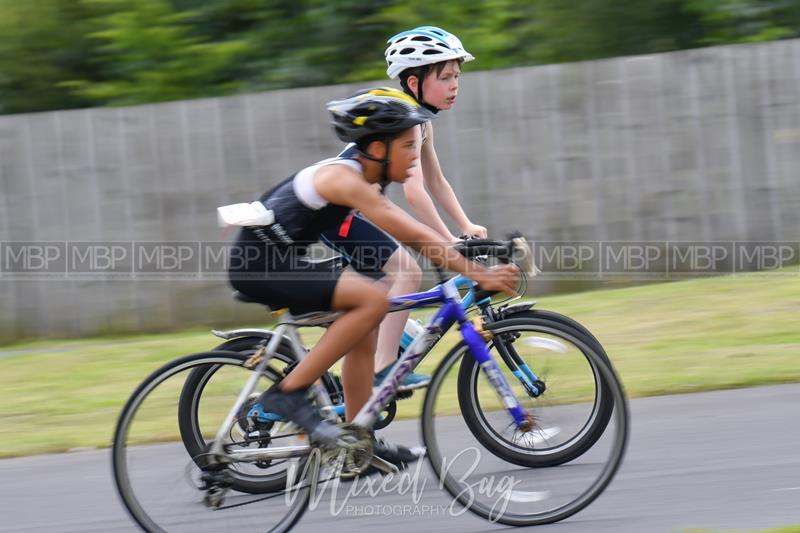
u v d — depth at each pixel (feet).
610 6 54.03
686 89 48.14
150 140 47.19
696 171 48.52
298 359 23.25
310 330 29.50
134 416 23.40
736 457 26.23
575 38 54.70
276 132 47.39
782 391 31.27
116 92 54.75
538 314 24.18
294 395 22.25
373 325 22.11
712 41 54.90
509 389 23.34
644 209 48.60
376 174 22.34
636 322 40.40
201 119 47.14
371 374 23.39
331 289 22.02
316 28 56.65
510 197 48.26
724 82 48.11
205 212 47.55
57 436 31.22
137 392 23.30
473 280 21.93
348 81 54.44
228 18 57.31
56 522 24.61
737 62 48.06
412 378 24.94
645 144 48.29
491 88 47.78
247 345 24.38
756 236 48.80
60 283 47.55
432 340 23.16
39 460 29.35
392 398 23.04
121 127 47.03
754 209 48.75
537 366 24.77
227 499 24.48
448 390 25.20
